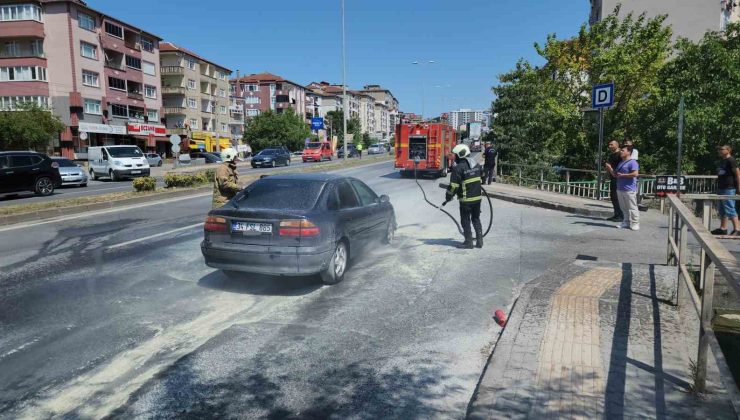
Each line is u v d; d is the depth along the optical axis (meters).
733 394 2.29
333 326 4.75
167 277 6.48
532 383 3.38
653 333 4.20
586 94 22.78
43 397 3.44
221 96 81.69
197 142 71.81
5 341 4.38
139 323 4.83
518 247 8.26
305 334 4.55
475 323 4.82
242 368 3.87
